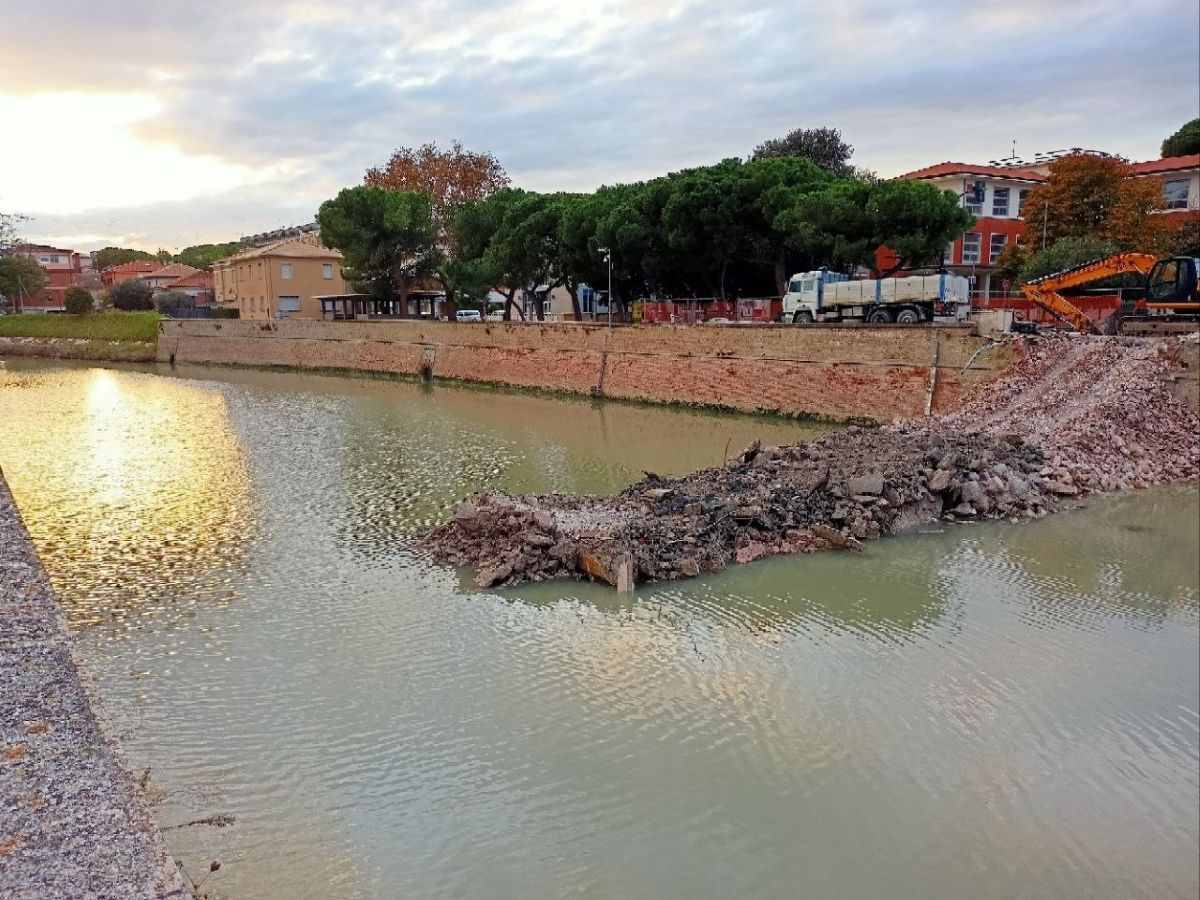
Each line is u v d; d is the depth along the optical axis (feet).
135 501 77.30
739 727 37.11
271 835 29.86
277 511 73.46
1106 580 54.85
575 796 32.19
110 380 194.70
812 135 211.82
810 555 58.95
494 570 54.24
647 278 173.37
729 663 43.09
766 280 172.04
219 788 32.60
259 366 228.43
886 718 38.04
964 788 33.12
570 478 84.74
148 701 39.52
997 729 37.29
